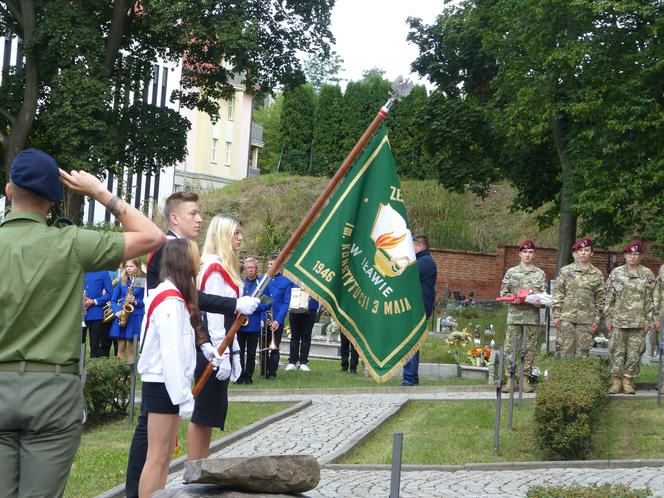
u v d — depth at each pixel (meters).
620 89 26.94
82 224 32.03
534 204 37.62
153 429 7.30
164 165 35.69
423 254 17.20
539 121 28.64
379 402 15.88
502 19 30.53
